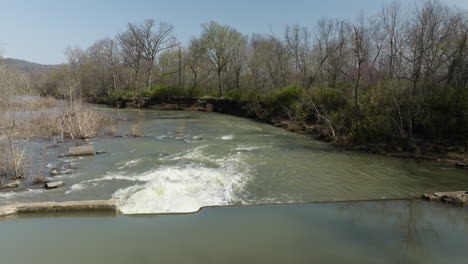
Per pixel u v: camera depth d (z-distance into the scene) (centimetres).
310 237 708
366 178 1145
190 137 1956
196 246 661
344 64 2758
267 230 737
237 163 1322
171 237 697
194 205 884
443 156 1417
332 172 1219
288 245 673
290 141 1881
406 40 1778
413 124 1700
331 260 614
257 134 2138
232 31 4353
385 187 1052
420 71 1750
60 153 1445
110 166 1234
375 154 1530
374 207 886
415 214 841
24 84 2520
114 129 2098
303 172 1213
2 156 1117
